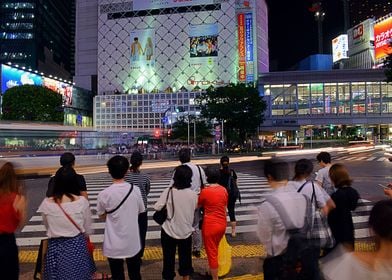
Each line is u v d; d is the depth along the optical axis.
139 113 112.56
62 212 3.99
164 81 117.00
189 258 5.25
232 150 61.22
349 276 2.25
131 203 4.66
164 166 31.39
